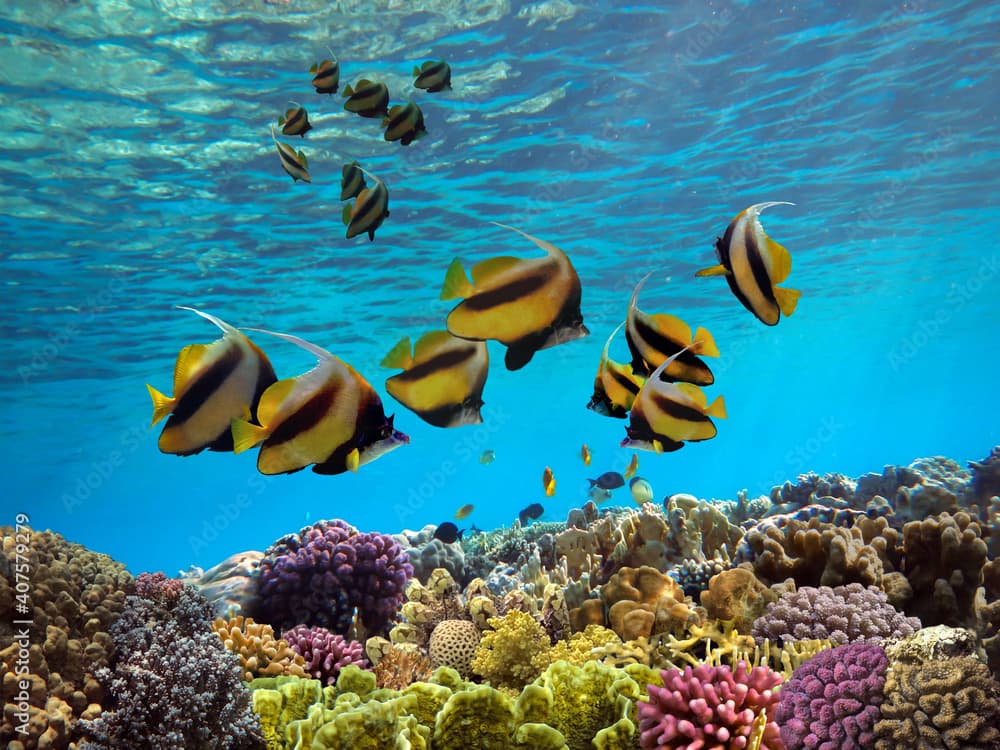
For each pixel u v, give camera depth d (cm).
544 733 323
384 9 1252
